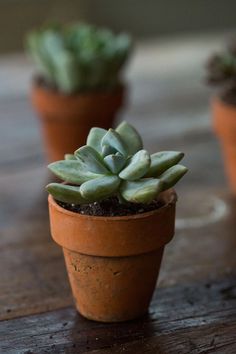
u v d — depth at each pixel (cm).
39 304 54
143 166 47
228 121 67
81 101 72
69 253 50
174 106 94
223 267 58
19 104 95
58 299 54
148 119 89
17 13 135
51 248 61
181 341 50
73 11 141
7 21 134
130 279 50
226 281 56
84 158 48
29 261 59
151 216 48
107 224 48
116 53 73
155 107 94
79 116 72
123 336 50
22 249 61
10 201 70
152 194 47
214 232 64
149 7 147
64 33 77
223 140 70
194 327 51
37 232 64
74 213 49
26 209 68
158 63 114
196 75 108
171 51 121
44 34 75
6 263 59
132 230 48
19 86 103
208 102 96
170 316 52
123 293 50
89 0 142
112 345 50
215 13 152
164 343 50
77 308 53
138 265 50
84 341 50
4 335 51
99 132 51
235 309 53
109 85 74
